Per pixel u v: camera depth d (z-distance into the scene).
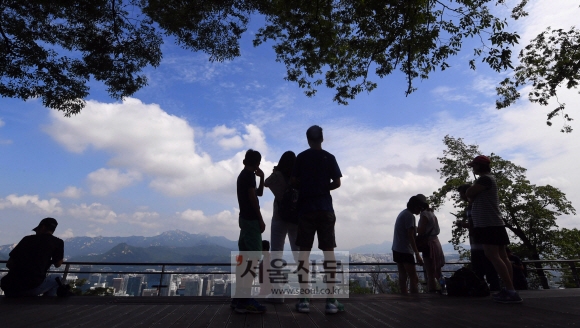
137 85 8.87
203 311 3.32
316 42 8.38
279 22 8.86
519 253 22.86
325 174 3.43
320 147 3.61
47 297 4.51
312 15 7.79
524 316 3.01
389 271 6.28
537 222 22.08
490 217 3.94
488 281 5.36
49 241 4.95
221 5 8.39
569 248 21.83
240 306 3.19
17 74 8.03
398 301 4.02
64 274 6.06
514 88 11.29
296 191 3.88
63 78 8.42
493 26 6.34
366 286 6.15
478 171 4.21
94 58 8.21
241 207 3.55
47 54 8.23
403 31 7.13
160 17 8.27
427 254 5.50
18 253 4.76
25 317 3.00
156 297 4.33
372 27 7.53
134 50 8.39
